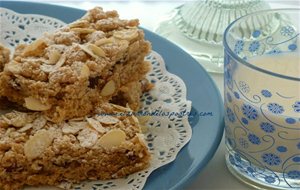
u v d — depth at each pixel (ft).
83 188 0.86
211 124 0.95
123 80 1.01
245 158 0.90
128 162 0.87
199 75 1.06
